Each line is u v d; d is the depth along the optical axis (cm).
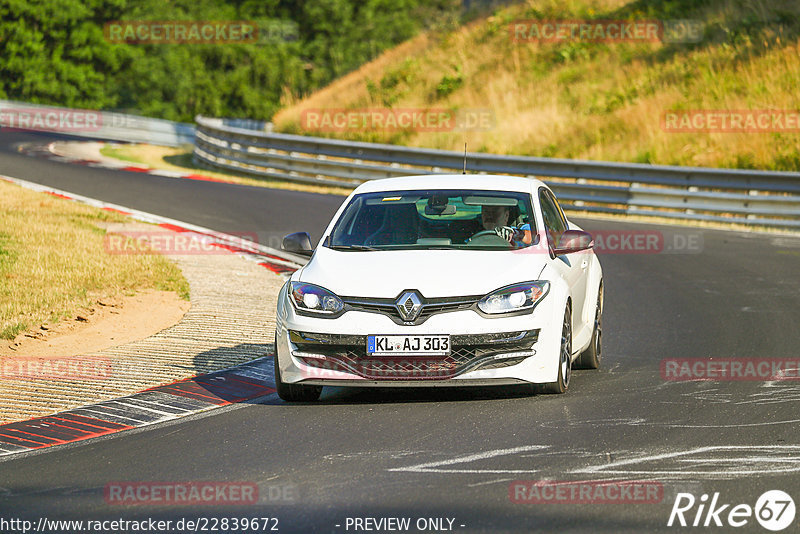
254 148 11088
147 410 2758
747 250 6269
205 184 9638
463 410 2619
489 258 2777
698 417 2502
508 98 11988
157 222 6975
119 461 2261
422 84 13238
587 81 11862
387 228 2962
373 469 2103
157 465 2214
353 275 2722
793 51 10425
